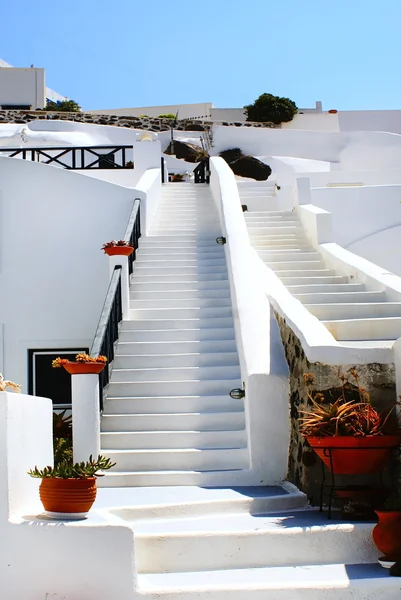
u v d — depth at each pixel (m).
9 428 5.34
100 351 8.43
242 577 5.43
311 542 5.78
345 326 8.83
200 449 8.21
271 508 6.74
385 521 5.52
